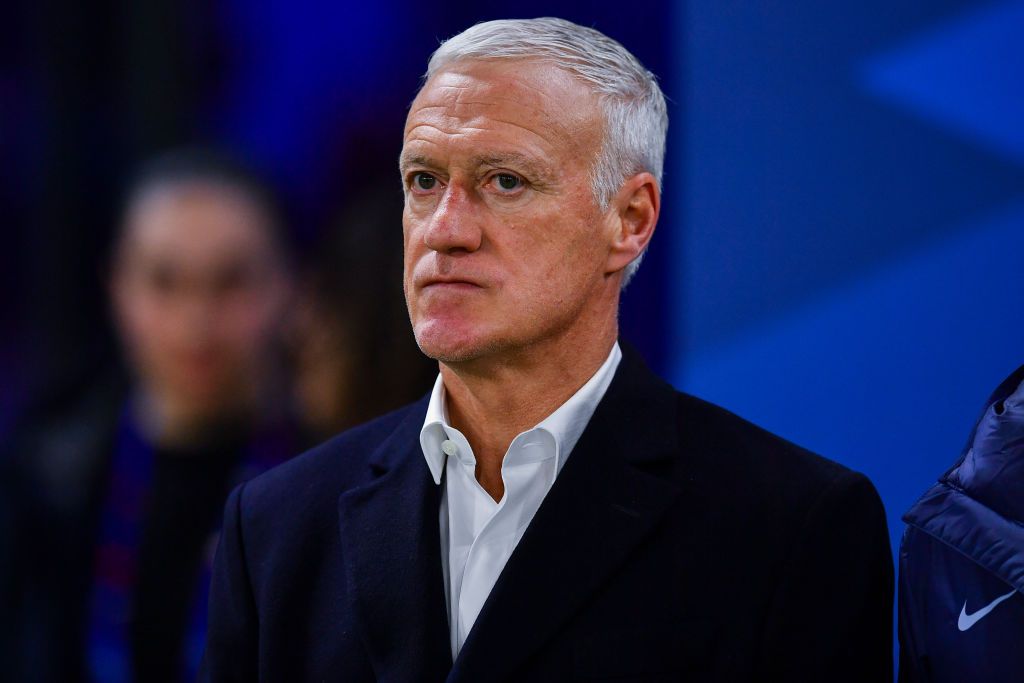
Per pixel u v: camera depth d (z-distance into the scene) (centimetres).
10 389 879
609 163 427
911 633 434
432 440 449
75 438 784
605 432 441
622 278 457
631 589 422
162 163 792
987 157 612
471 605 434
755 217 662
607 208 431
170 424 767
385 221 759
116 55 904
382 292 750
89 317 895
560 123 413
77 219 902
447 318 412
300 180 863
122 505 773
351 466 479
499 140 407
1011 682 404
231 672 470
